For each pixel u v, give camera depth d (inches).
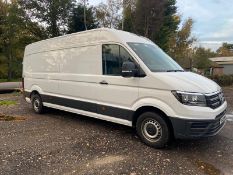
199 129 187.9
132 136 238.5
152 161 185.6
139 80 211.3
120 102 226.8
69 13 1455.5
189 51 1411.2
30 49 347.3
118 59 228.5
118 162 183.2
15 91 626.8
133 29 1198.9
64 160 185.9
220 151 207.0
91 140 227.8
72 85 274.4
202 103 188.7
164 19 1270.9
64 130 258.4
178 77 204.2
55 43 297.7
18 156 192.2
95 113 251.9
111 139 230.2
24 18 1400.1
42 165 177.8
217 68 1558.8
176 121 191.5
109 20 1228.5
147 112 209.9
